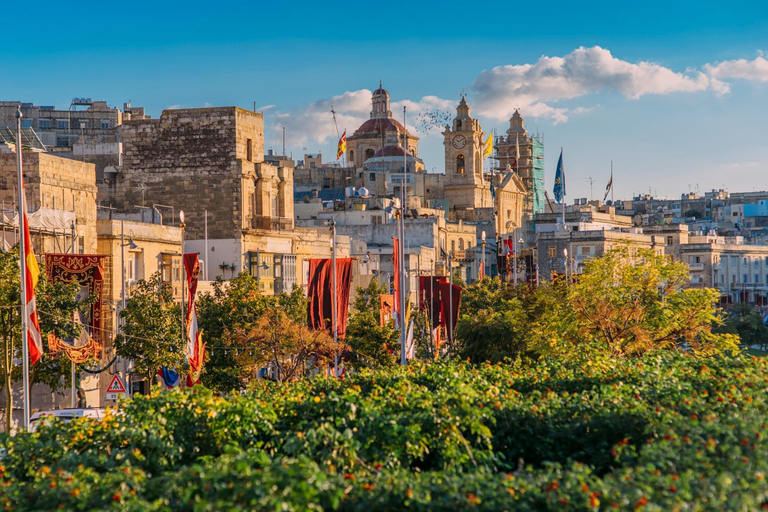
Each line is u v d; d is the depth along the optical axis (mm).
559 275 70250
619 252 66250
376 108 190500
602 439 27688
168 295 56500
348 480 21391
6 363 42438
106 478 22406
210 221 77188
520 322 69312
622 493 18938
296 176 177750
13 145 58844
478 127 178750
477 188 174625
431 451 27844
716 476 19828
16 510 21578
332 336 55312
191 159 77688
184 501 20156
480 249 145250
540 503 19594
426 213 138500
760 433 22250
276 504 19219
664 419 25672
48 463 25969
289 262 83688
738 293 177750
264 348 53188
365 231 116562
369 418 27297
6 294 42719
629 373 34781
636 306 62500
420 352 72188
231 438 27906
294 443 25766
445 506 20062
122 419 28359
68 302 46469
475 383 34094
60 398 54719
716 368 37219
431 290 73438
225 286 59406
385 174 159875
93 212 61594
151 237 65625
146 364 52312
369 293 79875
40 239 54156
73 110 144000
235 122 77188
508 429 28766
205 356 52438
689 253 172875
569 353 52375
